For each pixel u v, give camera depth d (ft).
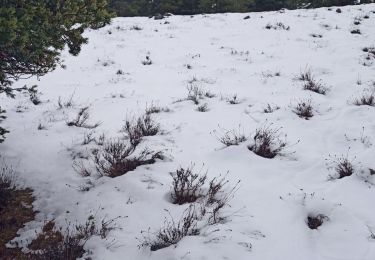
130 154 18.74
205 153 19.44
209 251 11.94
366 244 12.21
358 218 13.52
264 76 33.65
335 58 37.86
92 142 20.85
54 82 33.71
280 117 23.86
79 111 26.00
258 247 12.33
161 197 15.33
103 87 31.96
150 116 24.75
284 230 13.28
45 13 13.97
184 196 15.15
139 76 35.14
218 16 66.23
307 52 41.04
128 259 12.29
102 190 16.20
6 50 13.73
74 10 15.19
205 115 24.85
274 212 14.29
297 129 22.08
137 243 12.95
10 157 19.36
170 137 21.44
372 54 38.14
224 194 15.55
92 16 16.14
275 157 18.81
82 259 12.50
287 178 16.83
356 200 14.56
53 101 28.45
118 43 48.24
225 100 27.84
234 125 23.11
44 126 23.26
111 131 22.44
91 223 14.28
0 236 14.06
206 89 30.66
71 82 33.71
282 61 38.34
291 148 19.61
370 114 23.25
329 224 13.57
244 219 13.80
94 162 18.31
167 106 26.84
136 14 111.55
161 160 18.47
